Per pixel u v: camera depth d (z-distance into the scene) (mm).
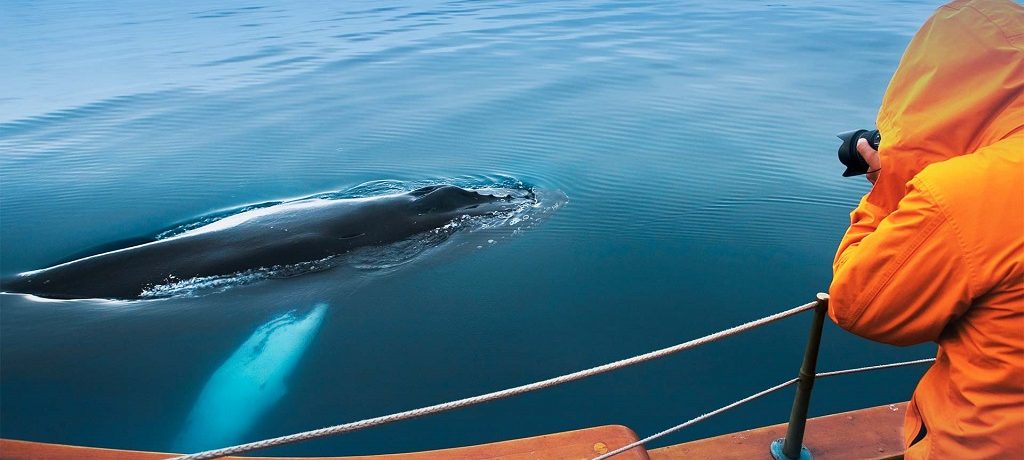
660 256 7336
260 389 5547
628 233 7922
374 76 15555
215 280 7297
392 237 8023
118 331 6520
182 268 7461
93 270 7445
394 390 5434
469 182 9781
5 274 7598
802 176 9461
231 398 5461
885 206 2320
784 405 5070
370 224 8188
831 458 3646
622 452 3592
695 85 14055
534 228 8164
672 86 14031
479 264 7387
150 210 9102
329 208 8500
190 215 8945
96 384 5727
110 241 8320
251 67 16641
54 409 5398
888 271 2080
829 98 12875
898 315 2111
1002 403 2035
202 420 5223
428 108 13125
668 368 5496
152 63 17250
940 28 2141
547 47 18047
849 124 11438
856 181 9266
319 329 6352
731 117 12000
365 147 11180
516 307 6504
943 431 2273
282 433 5035
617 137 11203
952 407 2232
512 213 8586
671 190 9109
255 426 5121
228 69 16500
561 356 5727
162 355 6129
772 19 21328
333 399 5363
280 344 6160
